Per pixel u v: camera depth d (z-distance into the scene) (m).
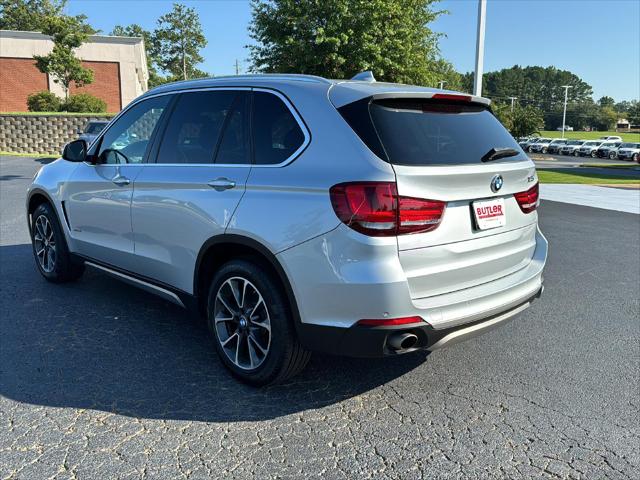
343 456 2.69
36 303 4.73
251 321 3.27
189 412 3.06
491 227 3.15
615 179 22.08
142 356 3.75
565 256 7.21
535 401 3.27
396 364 3.75
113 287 5.23
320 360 3.79
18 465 2.55
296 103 3.19
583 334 4.38
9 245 6.84
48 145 25.56
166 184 3.69
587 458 2.72
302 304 2.94
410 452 2.74
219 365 3.64
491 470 2.61
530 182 3.51
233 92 3.58
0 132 24.80
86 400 3.15
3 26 58.31
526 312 4.91
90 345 3.90
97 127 19.61
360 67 16.28
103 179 4.30
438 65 20.03
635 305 5.13
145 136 4.11
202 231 3.41
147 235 3.91
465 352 3.98
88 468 2.54
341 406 3.17
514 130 52.47
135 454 2.66
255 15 17.14
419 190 2.77
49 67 29.81
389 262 2.72
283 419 3.01
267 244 3.02
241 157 3.34
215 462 2.62
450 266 2.95
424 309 2.82
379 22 16.44
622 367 3.76
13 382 3.33
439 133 3.07
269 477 2.52
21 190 11.88
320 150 2.96
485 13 13.20
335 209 2.77
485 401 3.26
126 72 36.78
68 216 4.80
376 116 2.91
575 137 99.00
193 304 3.67
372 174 2.71
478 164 3.04
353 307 2.77
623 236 8.69
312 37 16.50
